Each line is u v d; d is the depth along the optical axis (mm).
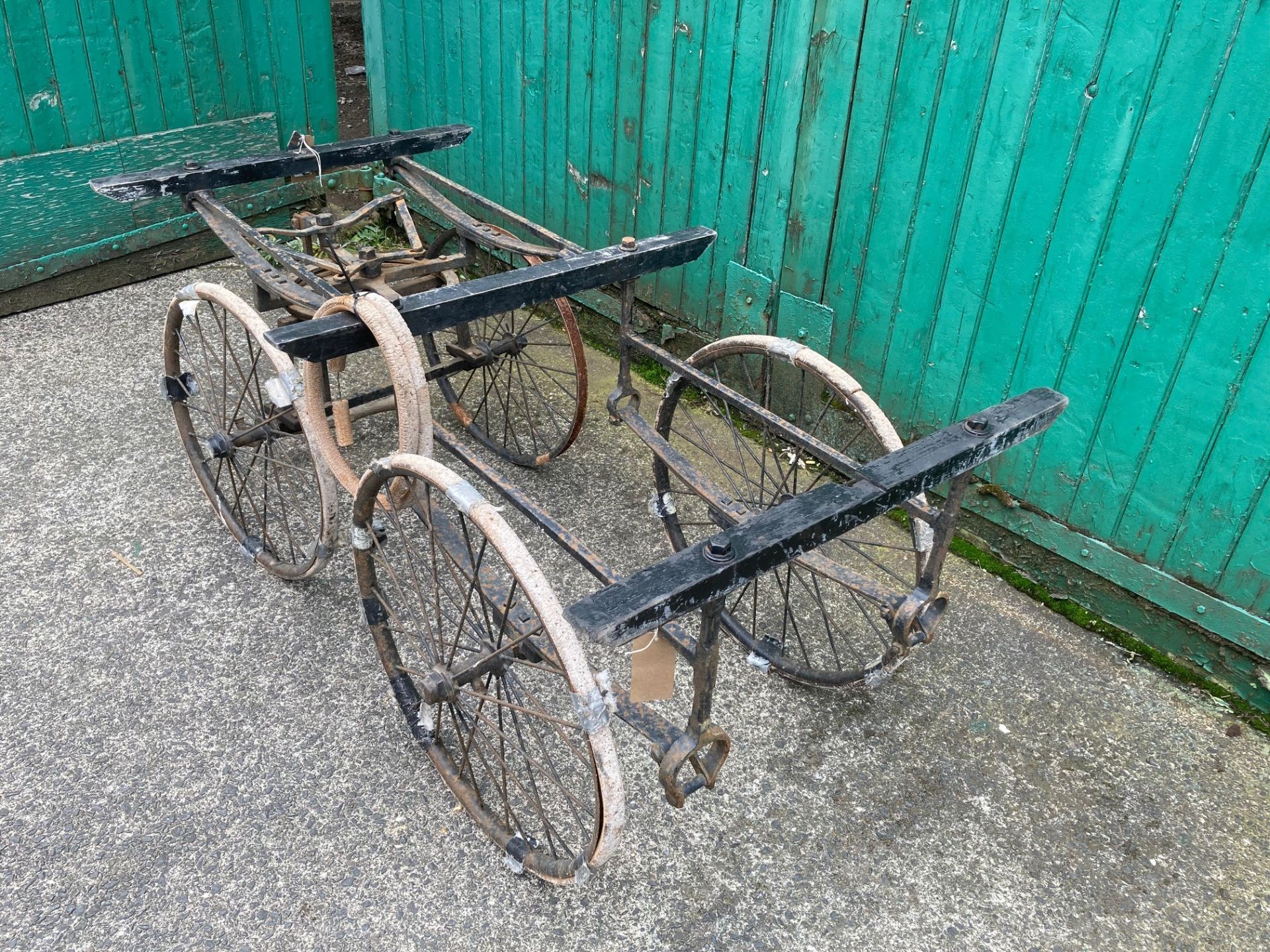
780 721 2648
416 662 2684
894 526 3391
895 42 2852
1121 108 2459
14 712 2541
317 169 3125
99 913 2100
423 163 4906
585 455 3721
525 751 2191
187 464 3488
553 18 3855
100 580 2969
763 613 3025
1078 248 2664
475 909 2154
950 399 3148
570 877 2051
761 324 3643
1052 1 2496
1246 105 2246
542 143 4203
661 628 1949
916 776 2508
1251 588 2611
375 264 2986
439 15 4367
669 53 3496
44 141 4133
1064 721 2684
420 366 2252
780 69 3172
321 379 2574
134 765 2426
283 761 2461
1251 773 2555
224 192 4727
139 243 4562
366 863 2234
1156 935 2158
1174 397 2592
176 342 3014
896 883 2244
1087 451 2830
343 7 8477
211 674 2689
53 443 3541
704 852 2293
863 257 3211
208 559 3086
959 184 2867
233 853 2238
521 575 1855
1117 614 2955
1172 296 2516
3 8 3820
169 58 4371
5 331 4199
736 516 2604
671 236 2783
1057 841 2357
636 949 2086
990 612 3053
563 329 4508
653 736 1971
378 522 2812
